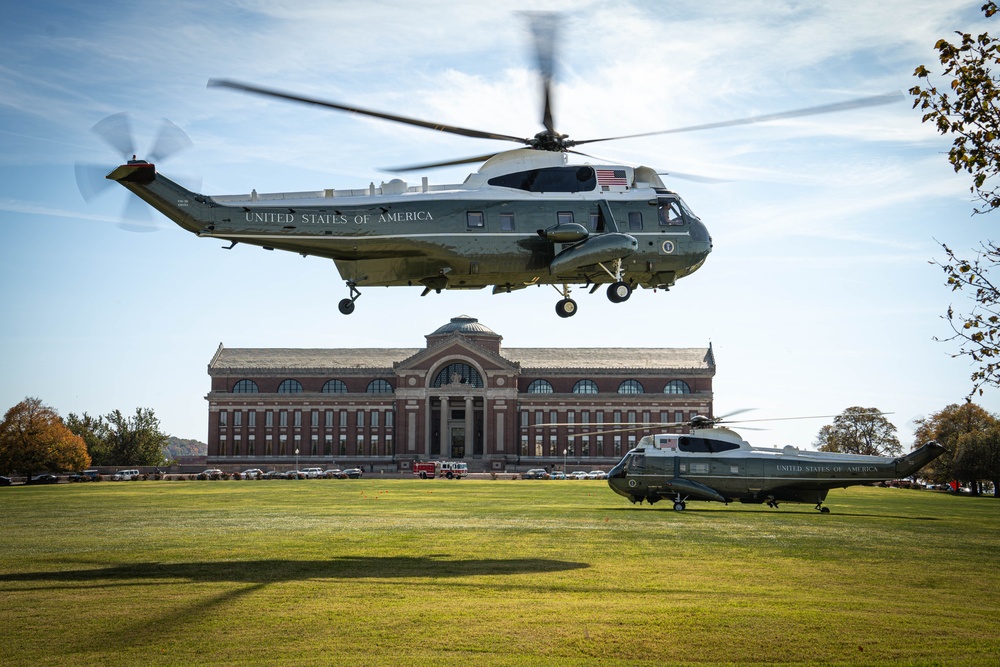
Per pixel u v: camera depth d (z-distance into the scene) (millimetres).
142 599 15195
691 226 25031
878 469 37906
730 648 11984
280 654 11633
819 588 16859
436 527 28766
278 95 17656
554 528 28469
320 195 23359
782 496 38875
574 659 11414
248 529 28047
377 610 14219
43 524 30281
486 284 24609
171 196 22344
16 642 12258
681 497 38719
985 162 13992
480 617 13688
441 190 23922
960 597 16172
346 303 24484
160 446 149000
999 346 14211
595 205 24250
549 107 22547
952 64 14297
